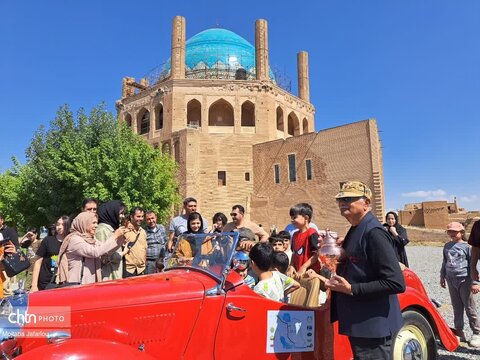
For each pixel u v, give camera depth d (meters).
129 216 8.05
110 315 3.53
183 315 3.79
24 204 29.16
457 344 5.58
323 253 3.91
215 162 43.25
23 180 27.66
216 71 47.72
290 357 4.33
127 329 3.56
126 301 3.62
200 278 4.22
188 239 5.04
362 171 35.91
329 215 37.66
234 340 4.00
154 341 3.65
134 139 28.80
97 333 3.46
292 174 41.00
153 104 46.22
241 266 4.28
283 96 47.47
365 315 3.71
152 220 9.02
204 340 3.86
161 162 29.22
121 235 5.96
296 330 4.41
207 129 43.72
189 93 44.25
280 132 47.06
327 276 5.19
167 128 43.94
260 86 44.84
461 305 7.45
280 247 6.95
